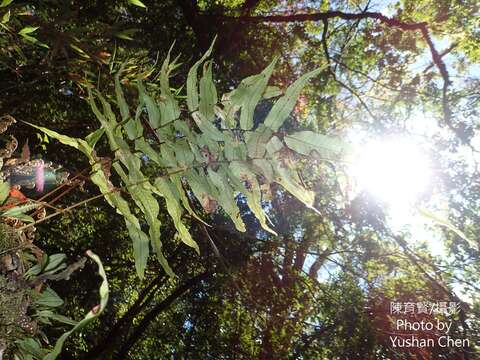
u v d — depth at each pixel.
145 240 1.21
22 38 2.93
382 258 8.12
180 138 1.27
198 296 8.81
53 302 1.21
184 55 7.69
